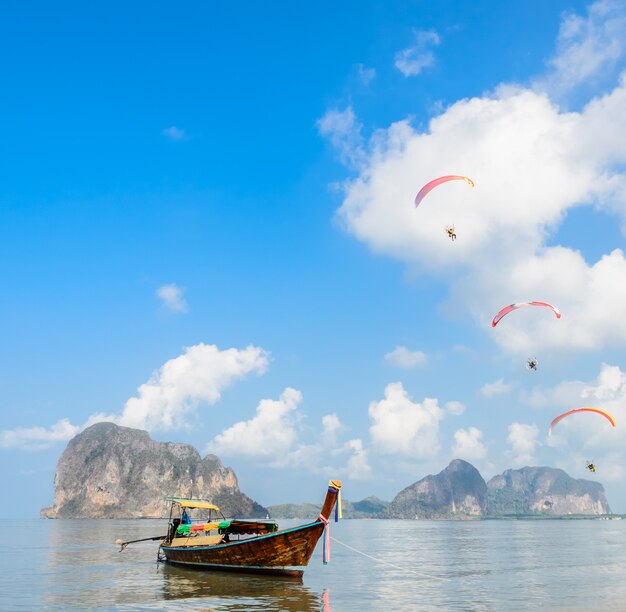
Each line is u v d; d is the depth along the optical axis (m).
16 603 23.88
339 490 29.75
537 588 29.41
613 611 22.45
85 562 42.25
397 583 31.17
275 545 30.72
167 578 31.62
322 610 22.42
